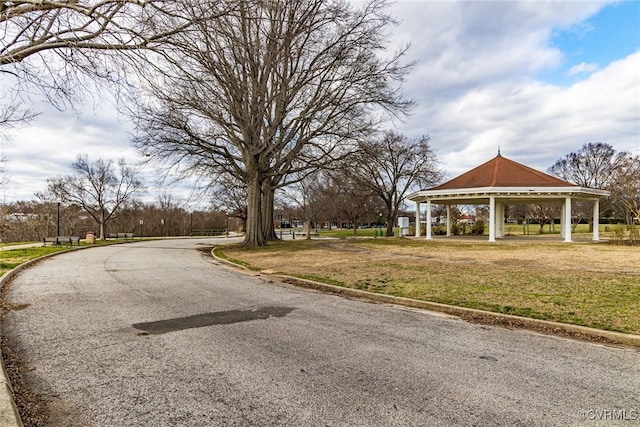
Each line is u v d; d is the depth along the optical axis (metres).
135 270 12.74
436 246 20.61
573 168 47.72
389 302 7.80
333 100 19.00
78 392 3.55
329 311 6.97
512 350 4.84
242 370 4.11
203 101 17.47
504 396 3.53
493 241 22.89
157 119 18.34
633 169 31.84
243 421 3.04
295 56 16.72
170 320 6.21
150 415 3.13
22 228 40.12
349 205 46.75
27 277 10.82
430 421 3.05
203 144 20.75
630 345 5.05
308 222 36.97
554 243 21.62
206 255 19.69
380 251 18.22
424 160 38.09
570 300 7.18
